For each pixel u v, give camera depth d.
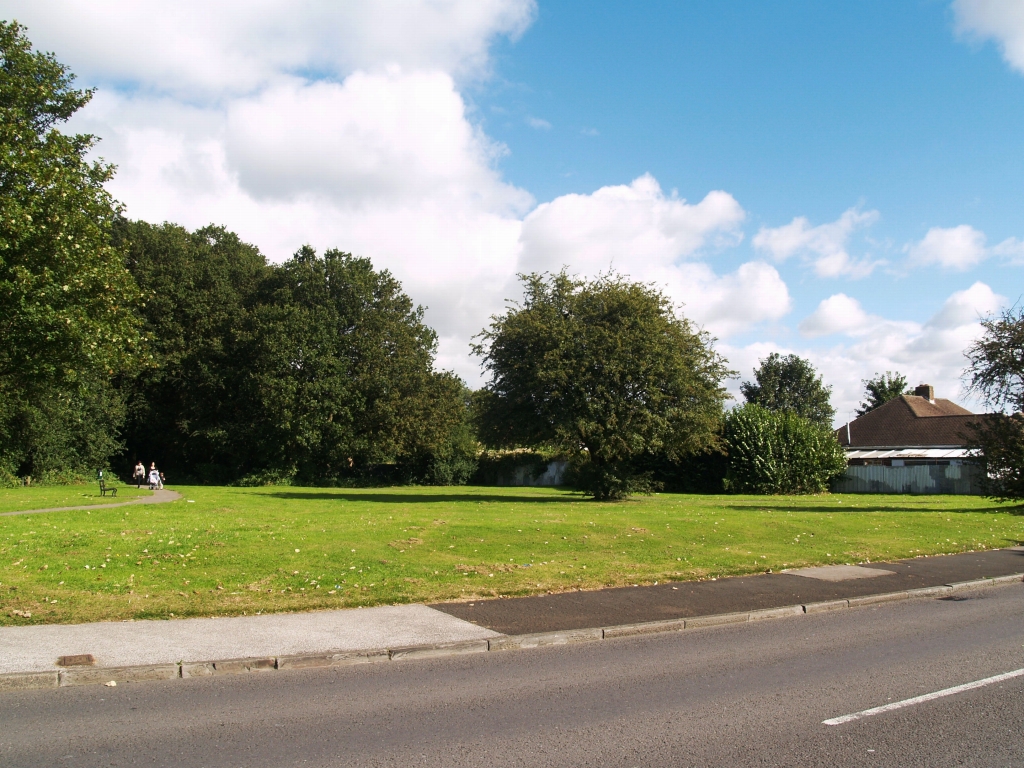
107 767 4.77
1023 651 8.05
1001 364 25.23
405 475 56.56
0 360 20.06
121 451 48.38
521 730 5.52
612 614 9.45
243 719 5.74
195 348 49.56
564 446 29.70
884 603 11.02
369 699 6.28
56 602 9.12
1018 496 25.72
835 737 5.39
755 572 12.83
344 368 49.62
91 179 23.30
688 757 5.00
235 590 10.05
